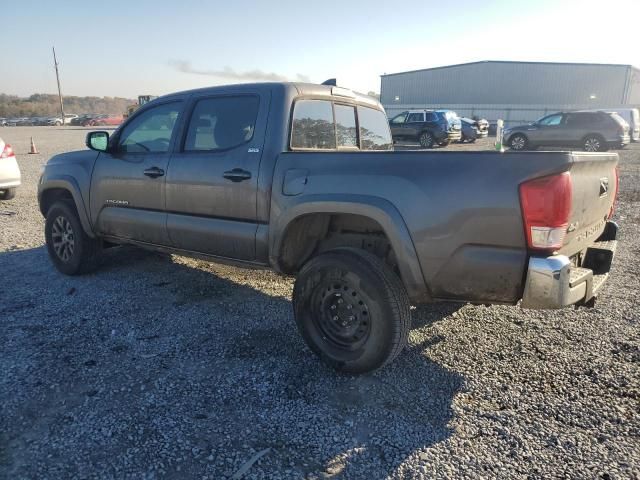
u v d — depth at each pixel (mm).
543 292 2791
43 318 4320
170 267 5844
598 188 3369
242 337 3977
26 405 3010
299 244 3816
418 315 4426
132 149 4836
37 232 7660
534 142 22422
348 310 3357
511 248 2865
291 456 2598
